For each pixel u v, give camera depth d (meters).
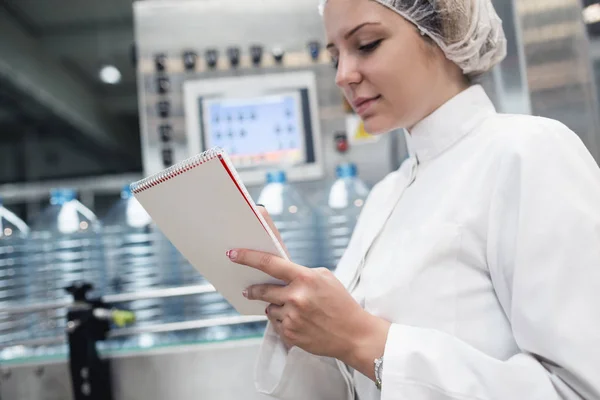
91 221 1.94
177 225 0.68
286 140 1.75
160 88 1.81
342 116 1.82
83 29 2.81
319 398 0.85
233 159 1.74
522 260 0.63
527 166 0.65
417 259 0.73
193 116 1.75
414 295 0.73
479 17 0.79
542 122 0.71
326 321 0.64
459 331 0.71
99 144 2.76
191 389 1.33
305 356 0.83
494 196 0.69
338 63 0.80
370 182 1.82
